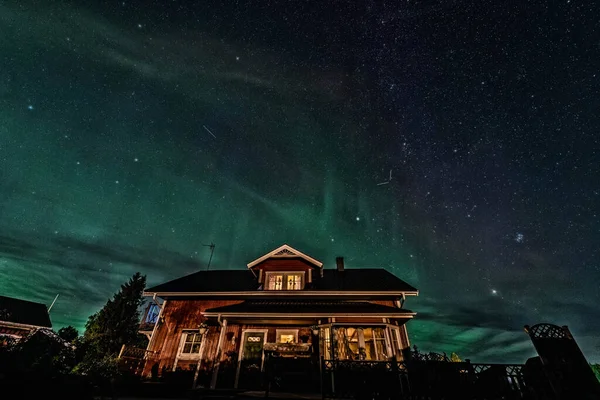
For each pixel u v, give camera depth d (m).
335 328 10.59
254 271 14.95
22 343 6.62
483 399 6.27
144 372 11.34
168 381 10.95
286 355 10.38
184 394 8.54
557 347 5.74
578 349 5.64
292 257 14.89
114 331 15.20
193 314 13.23
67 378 5.91
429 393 6.58
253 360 11.20
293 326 11.82
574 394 5.30
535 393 5.86
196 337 12.45
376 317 10.26
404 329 11.03
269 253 14.86
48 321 21.36
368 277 15.34
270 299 13.15
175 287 14.49
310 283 14.04
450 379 6.62
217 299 13.70
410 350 9.56
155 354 11.93
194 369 11.38
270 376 8.13
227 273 17.33
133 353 10.92
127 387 8.59
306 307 11.26
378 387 6.92
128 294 16.92
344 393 7.01
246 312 10.80
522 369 6.22
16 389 5.16
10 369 5.46
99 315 15.95
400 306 12.94
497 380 6.33
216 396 8.00
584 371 5.43
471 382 6.50
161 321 13.11
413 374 6.90
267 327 11.94
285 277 14.38
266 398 7.48
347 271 16.86
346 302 12.24
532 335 5.99
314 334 11.51
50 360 6.25
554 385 5.46
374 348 10.56
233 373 10.88
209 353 11.68
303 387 9.38
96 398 6.75
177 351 12.00
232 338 11.82
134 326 16.19
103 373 7.76
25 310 21.03
